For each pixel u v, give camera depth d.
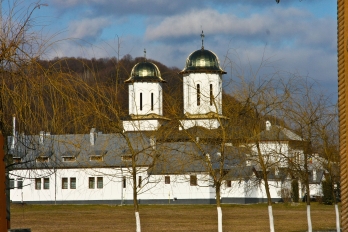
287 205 100.56
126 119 30.36
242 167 36.56
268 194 35.78
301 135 37.91
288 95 34.47
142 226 62.16
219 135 32.81
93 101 23.80
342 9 10.59
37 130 19.09
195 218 75.56
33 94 18.94
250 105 33.47
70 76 20.59
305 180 39.06
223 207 105.06
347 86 10.55
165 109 32.56
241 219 72.00
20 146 19.16
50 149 20.30
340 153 10.62
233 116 33.16
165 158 31.61
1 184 11.76
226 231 54.47
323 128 38.69
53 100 19.45
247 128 33.78
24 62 18.81
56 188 122.44
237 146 34.34
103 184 121.62
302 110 37.50
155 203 118.94
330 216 74.81
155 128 31.52
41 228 59.69
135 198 30.92
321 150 39.91
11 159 19.14
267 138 36.34
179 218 75.75
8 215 18.75
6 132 18.47
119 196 120.94
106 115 27.02
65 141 21.02
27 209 100.56
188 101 33.53
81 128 22.56
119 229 58.38
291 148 38.16
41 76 19.20
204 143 33.00
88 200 121.88
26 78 18.75
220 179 33.34
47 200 121.81
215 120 32.97
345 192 10.57
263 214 82.44
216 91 33.66
